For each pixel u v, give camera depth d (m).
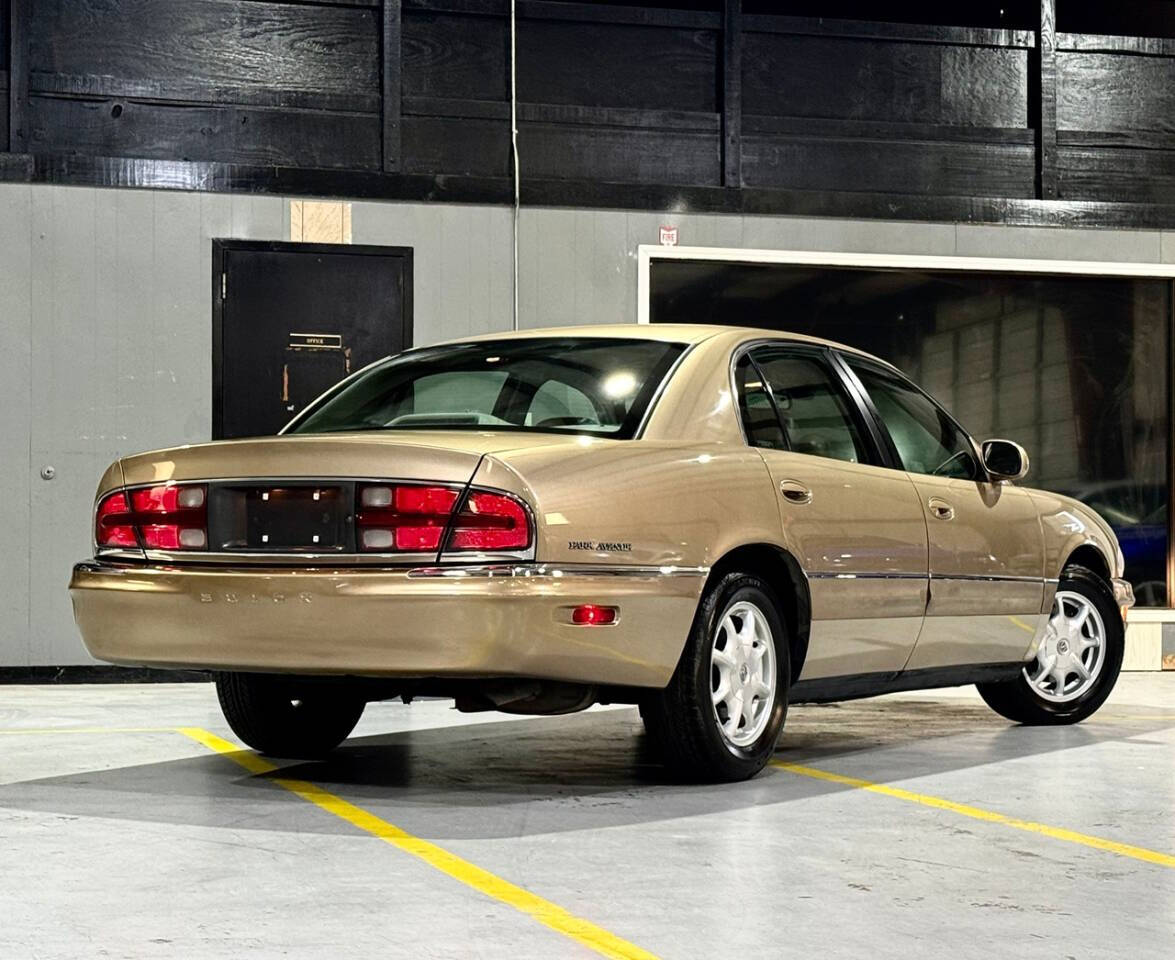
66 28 9.49
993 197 10.70
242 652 4.54
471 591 4.32
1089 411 10.88
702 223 10.12
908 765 5.59
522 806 4.61
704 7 10.90
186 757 5.68
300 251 9.57
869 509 5.52
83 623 4.90
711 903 3.39
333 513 4.51
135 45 9.55
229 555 4.62
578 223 9.95
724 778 5.06
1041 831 4.30
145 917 3.22
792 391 5.54
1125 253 10.84
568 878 3.62
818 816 4.48
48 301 9.25
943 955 3.00
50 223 9.26
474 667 4.36
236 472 4.64
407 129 9.86
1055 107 10.85
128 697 8.23
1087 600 6.97
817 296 10.42
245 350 9.51
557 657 4.44
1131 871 3.79
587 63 10.20
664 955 2.97
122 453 9.32
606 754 5.82
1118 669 7.05
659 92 10.29
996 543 6.19
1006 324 10.76
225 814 4.44
